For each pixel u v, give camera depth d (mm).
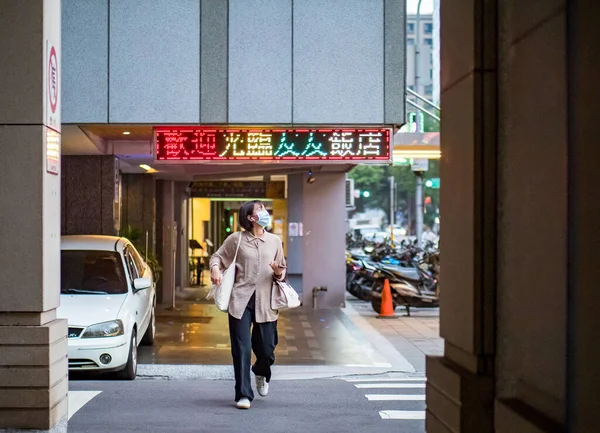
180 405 8141
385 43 14094
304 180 20656
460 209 4508
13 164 6410
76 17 13750
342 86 14047
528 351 3840
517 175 4004
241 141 14156
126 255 12070
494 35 4293
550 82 3580
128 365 10586
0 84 6402
